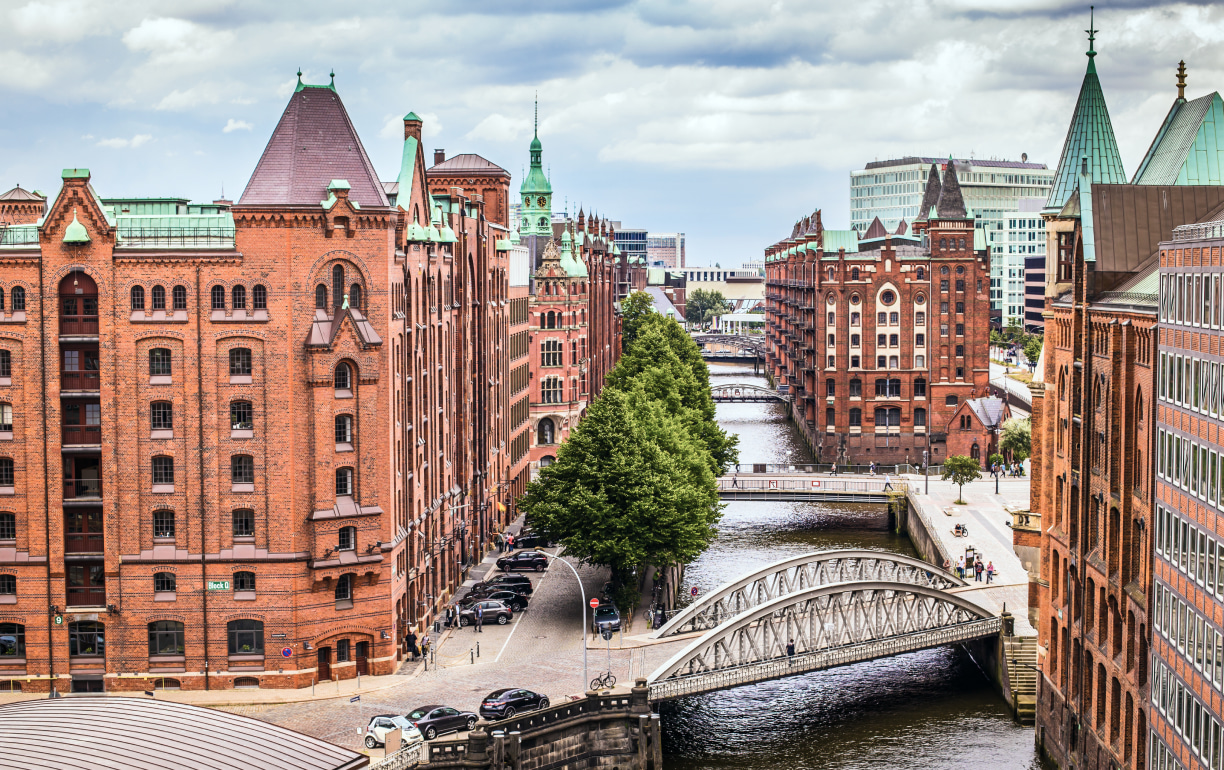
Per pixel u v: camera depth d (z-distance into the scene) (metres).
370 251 84.19
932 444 196.38
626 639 93.75
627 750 78.00
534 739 74.50
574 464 104.50
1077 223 76.00
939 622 96.88
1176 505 59.84
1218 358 54.66
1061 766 77.50
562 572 115.69
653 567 124.12
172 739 53.91
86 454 82.81
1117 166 91.62
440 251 105.00
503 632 95.88
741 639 86.31
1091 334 73.38
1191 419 57.88
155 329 82.12
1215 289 55.25
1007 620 92.69
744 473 167.62
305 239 82.50
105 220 81.81
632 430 104.88
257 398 82.44
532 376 158.25
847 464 187.38
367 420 84.19
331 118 85.75
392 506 85.75
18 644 83.56
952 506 150.62
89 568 83.50
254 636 82.94
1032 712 87.81
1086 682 73.75
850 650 89.62
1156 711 62.38
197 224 82.94
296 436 82.69
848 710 90.25
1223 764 53.47
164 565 82.38
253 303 82.38
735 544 143.38
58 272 81.88
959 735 85.31
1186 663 58.19
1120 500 68.19
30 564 82.62
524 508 107.44
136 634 82.75
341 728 75.44
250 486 82.75
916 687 95.88
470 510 118.25
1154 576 62.97
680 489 103.25
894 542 146.50
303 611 82.69
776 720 88.38
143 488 82.44
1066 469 78.19
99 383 82.69
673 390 151.88
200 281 82.25
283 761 53.22
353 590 84.31
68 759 51.16
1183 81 87.06
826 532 152.00
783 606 88.25
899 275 195.38
